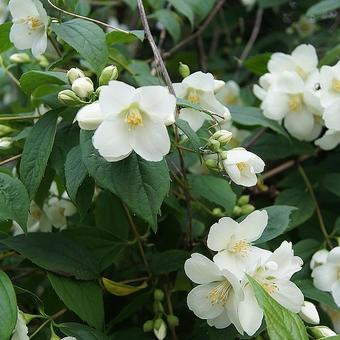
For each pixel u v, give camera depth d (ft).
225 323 0.99
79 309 1.03
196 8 1.49
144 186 0.93
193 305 0.98
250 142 1.39
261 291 0.80
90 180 1.07
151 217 0.92
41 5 1.07
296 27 1.87
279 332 0.79
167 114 0.92
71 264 1.05
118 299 1.22
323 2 1.47
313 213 1.36
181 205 1.31
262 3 1.71
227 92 1.55
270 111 1.31
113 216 1.20
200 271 0.97
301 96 1.31
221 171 1.03
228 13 1.86
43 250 1.05
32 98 1.21
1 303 0.90
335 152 1.48
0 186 0.95
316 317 1.00
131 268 1.25
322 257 1.17
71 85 1.00
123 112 0.93
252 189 1.42
